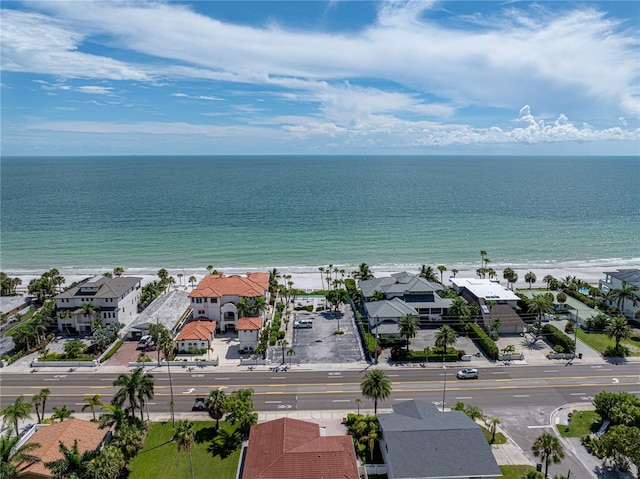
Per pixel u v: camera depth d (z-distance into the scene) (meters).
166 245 186.62
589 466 58.62
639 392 77.44
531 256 175.25
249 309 99.62
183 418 70.06
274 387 79.31
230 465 59.22
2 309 111.25
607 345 95.62
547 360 89.31
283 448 54.94
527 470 57.47
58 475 47.91
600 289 127.75
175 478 56.78
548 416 70.19
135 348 95.38
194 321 101.12
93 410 64.50
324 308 117.88
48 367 86.81
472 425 58.88
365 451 61.41
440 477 52.50
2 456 48.81
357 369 86.00
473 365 87.38
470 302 114.62
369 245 188.25
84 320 102.81
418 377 82.81
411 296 111.12
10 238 195.50
